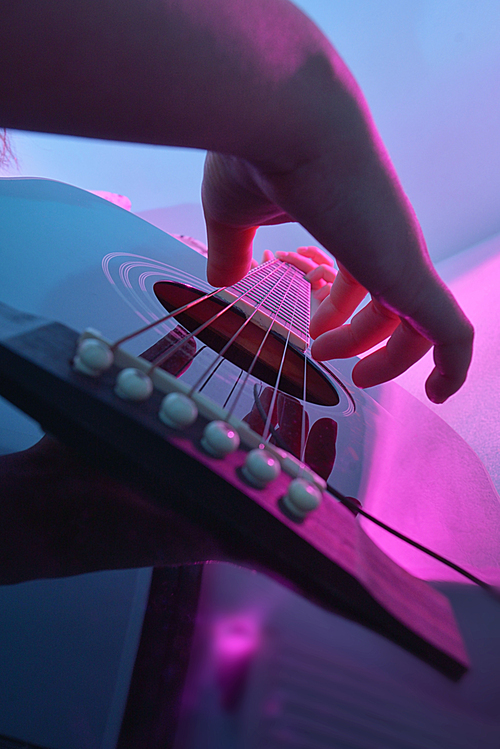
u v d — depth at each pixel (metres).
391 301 0.16
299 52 0.11
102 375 0.10
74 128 0.10
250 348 0.30
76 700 0.11
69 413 0.09
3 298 0.21
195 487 0.10
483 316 0.65
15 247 0.24
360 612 0.10
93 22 0.08
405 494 0.23
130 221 0.37
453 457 0.29
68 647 0.11
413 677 0.10
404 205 0.14
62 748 0.10
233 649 0.11
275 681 0.11
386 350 0.23
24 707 0.11
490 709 0.10
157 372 0.11
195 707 0.11
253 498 0.10
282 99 0.11
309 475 0.12
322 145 0.12
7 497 0.12
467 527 0.22
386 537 0.18
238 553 0.10
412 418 0.33
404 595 0.11
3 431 0.14
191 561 0.12
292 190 0.13
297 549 0.10
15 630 0.11
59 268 0.24
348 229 0.13
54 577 0.11
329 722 0.10
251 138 0.11
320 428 0.24
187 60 0.09
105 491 0.12
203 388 0.21
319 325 0.31
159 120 0.10
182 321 0.31
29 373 0.09
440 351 0.18
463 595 0.15
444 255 0.94
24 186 0.32
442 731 0.10
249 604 0.12
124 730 0.11
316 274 0.50
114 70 0.09
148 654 0.11
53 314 0.21
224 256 0.21
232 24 0.10
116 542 0.12
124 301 0.24
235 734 0.10
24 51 0.08
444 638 0.11
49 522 0.12
